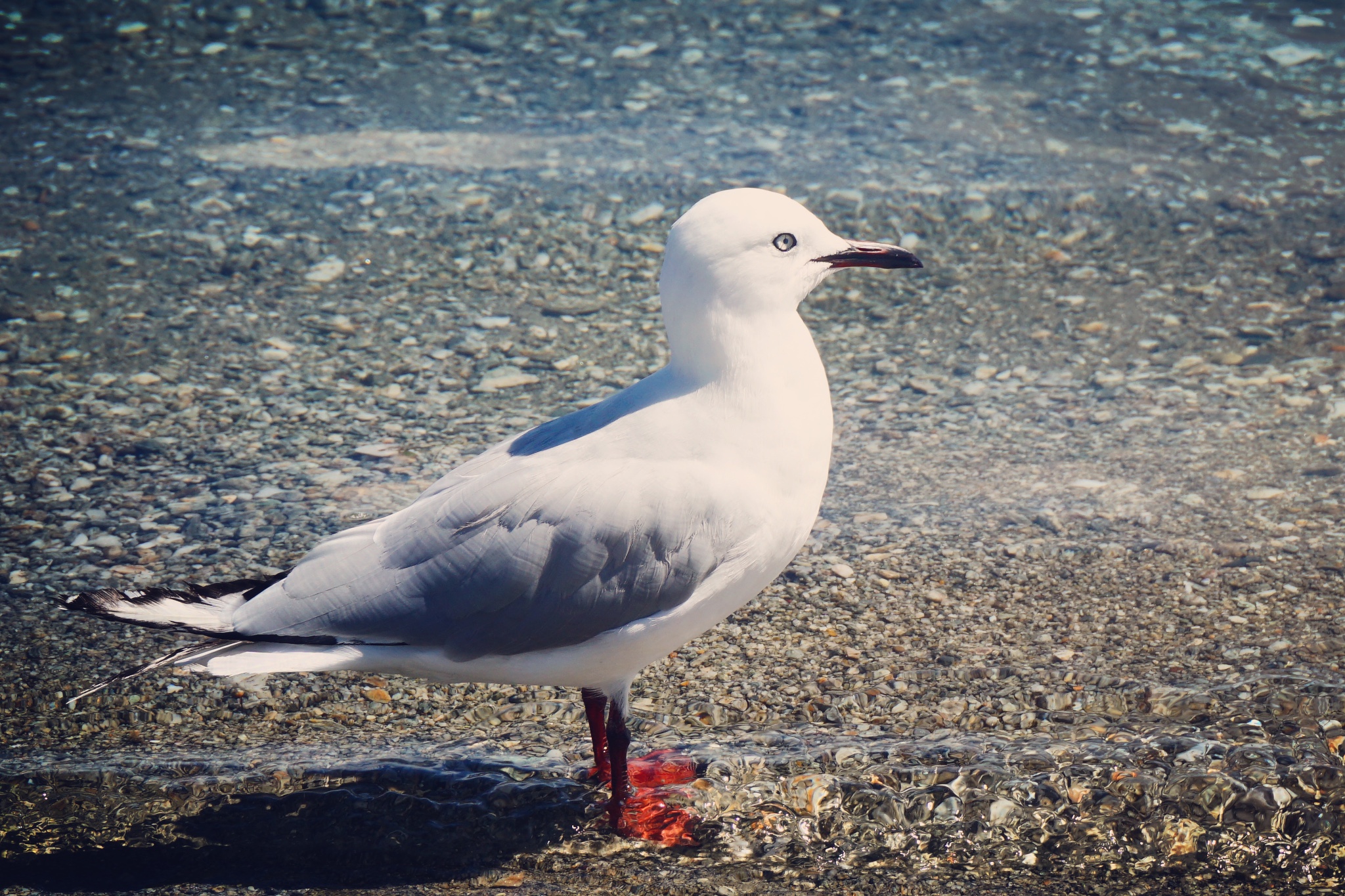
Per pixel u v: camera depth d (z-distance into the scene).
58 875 6.88
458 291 13.05
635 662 6.97
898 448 10.75
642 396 7.08
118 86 16.64
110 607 6.79
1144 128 15.34
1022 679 8.15
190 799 7.39
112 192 14.59
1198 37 17.22
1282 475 10.08
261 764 7.64
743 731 7.81
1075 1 18.22
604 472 6.68
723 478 6.68
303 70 17.03
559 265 13.40
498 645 6.79
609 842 7.08
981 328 12.38
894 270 13.29
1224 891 6.73
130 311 12.70
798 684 8.20
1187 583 8.96
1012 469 10.38
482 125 15.76
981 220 13.85
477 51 17.44
